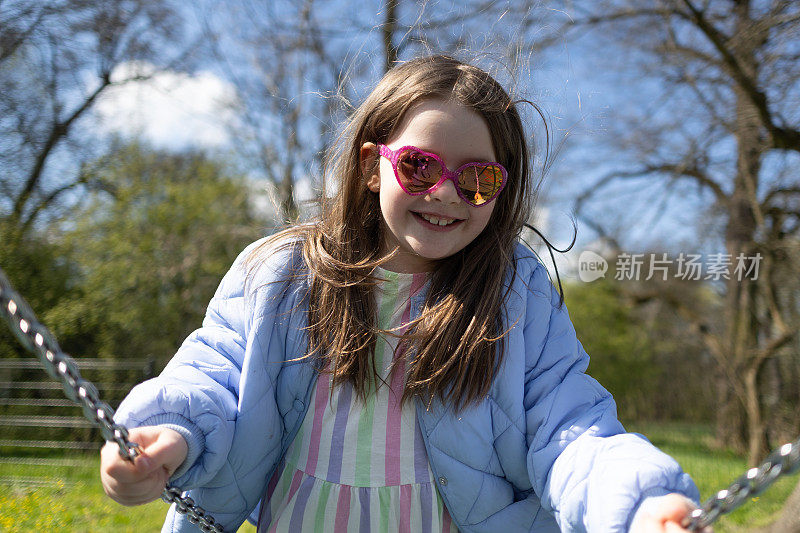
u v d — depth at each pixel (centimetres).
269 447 151
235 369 152
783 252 1027
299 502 150
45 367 97
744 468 828
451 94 153
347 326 152
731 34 939
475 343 146
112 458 116
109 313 1266
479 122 153
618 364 1866
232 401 147
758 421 1102
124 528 482
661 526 105
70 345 1266
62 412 1017
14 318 92
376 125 160
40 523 469
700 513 99
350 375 151
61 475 712
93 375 1127
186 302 1328
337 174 172
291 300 156
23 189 1294
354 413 151
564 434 140
